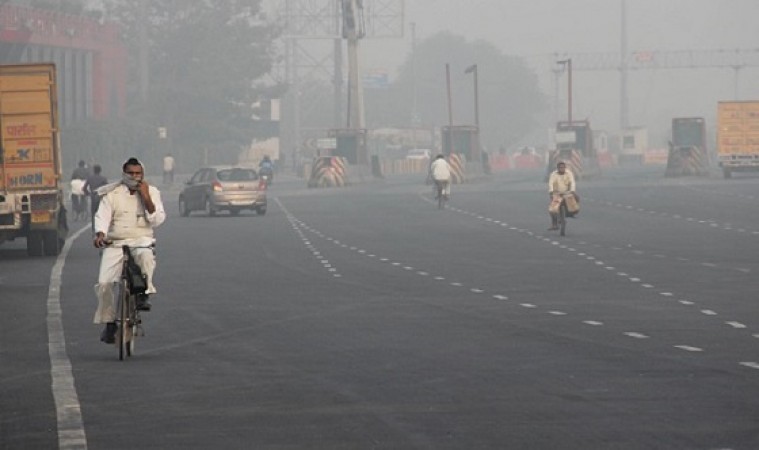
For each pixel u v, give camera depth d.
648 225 87.50
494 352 33.19
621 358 31.89
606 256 63.97
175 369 31.00
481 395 26.92
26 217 66.75
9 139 67.06
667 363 30.98
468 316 41.03
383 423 24.08
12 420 24.98
